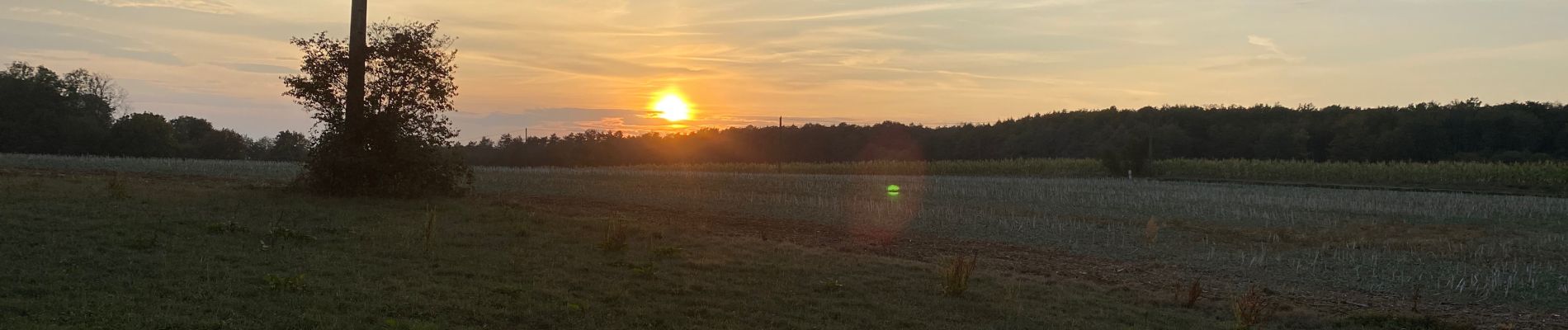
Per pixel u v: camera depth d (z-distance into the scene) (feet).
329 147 66.69
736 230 62.23
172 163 129.49
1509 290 43.93
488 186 99.76
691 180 132.98
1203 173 193.88
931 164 222.69
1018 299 36.42
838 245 55.77
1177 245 60.80
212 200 55.52
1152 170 197.26
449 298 29.01
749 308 31.35
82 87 205.36
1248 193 115.34
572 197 88.28
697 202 85.81
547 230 50.19
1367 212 88.48
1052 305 35.68
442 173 72.28
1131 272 48.55
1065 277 45.24
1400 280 46.65
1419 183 160.66
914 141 364.58
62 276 27.94
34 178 67.56
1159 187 127.85
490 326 25.77
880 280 38.99
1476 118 258.37
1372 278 47.44
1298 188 134.51
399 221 50.83
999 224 70.85
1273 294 42.47
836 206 84.07
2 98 185.16
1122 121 329.31
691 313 29.78
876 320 30.81
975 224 70.08
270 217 48.55
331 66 66.23
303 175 70.08
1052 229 68.03
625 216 68.33
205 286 27.86
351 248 38.93
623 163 313.12
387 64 67.72
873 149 355.36
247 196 61.05
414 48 68.39
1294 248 60.23
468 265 36.37
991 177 179.22
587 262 38.88
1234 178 184.34
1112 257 54.60
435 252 39.17
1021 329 31.01
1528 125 251.60
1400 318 35.40
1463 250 59.11
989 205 91.61
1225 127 300.40
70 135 188.55
